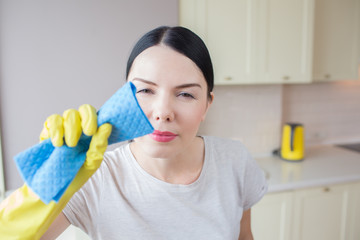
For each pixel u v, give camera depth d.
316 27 2.08
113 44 1.64
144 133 0.45
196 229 0.70
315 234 1.85
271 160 2.13
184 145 0.60
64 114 0.41
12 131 1.56
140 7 1.64
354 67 2.24
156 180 0.69
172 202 0.69
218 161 0.79
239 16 1.77
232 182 0.79
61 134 0.40
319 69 2.13
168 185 0.69
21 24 1.50
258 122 2.22
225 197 0.77
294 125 2.07
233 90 2.13
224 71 1.78
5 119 1.54
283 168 1.95
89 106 0.43
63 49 1.57
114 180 0.69
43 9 1.52
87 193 0.66
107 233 0.67
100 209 0.66
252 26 1.80
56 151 0.42
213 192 0.75
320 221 1.84
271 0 1.82
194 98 0.59
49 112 1.60
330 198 1.84
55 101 1.60
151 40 0.57
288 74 1.92
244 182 0.85
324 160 2.12
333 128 2.56
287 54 1.90
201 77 0.60
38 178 0.41
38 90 1.57
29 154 0.42
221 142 0.84
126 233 0.67
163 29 0.59
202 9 1.70
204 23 1.71
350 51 2.21
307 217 1.81
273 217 1.74
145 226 0.67
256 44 1.82
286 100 2.37
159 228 0.68
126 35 1.65
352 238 1.93
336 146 2.49
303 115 2.45
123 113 0.44
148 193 0.68
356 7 2.17
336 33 2.14
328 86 2.48
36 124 1.59
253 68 1.84
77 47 1.59
